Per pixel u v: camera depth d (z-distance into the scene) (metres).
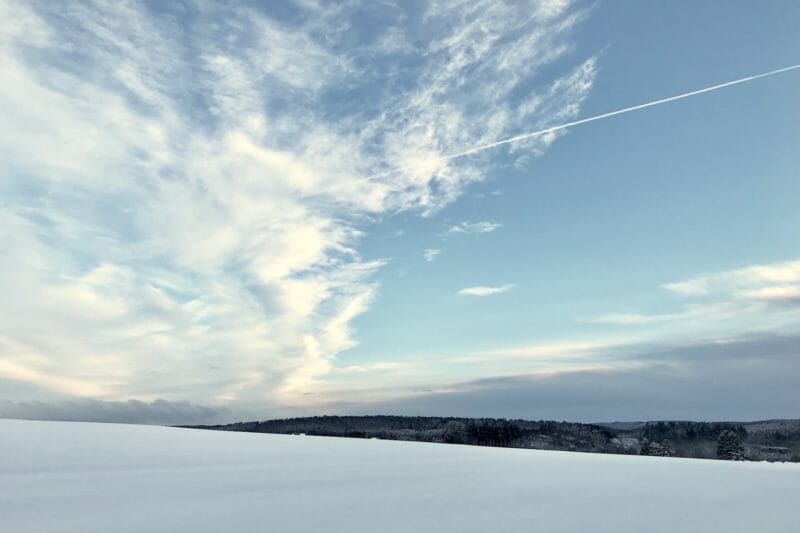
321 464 15.17
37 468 12.28
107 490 9.62
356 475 12.67
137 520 7.37
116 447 17.55
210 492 9.66
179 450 17.73
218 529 6.95
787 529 7.40
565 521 7.68
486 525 7.36
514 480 12.40
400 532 6.89
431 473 13.54
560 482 12.19
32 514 7.64
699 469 16.34
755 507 9.03
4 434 19.64
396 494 9.89
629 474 14.32
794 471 16.50
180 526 7.07
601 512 8.38
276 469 13.53
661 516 8.13
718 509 8.78
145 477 11.36
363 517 7.74
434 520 7.62
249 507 8.34
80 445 17.45
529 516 8.00
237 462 14.99
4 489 9.55
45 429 23.16
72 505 8.27
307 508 8.34
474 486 11.22
